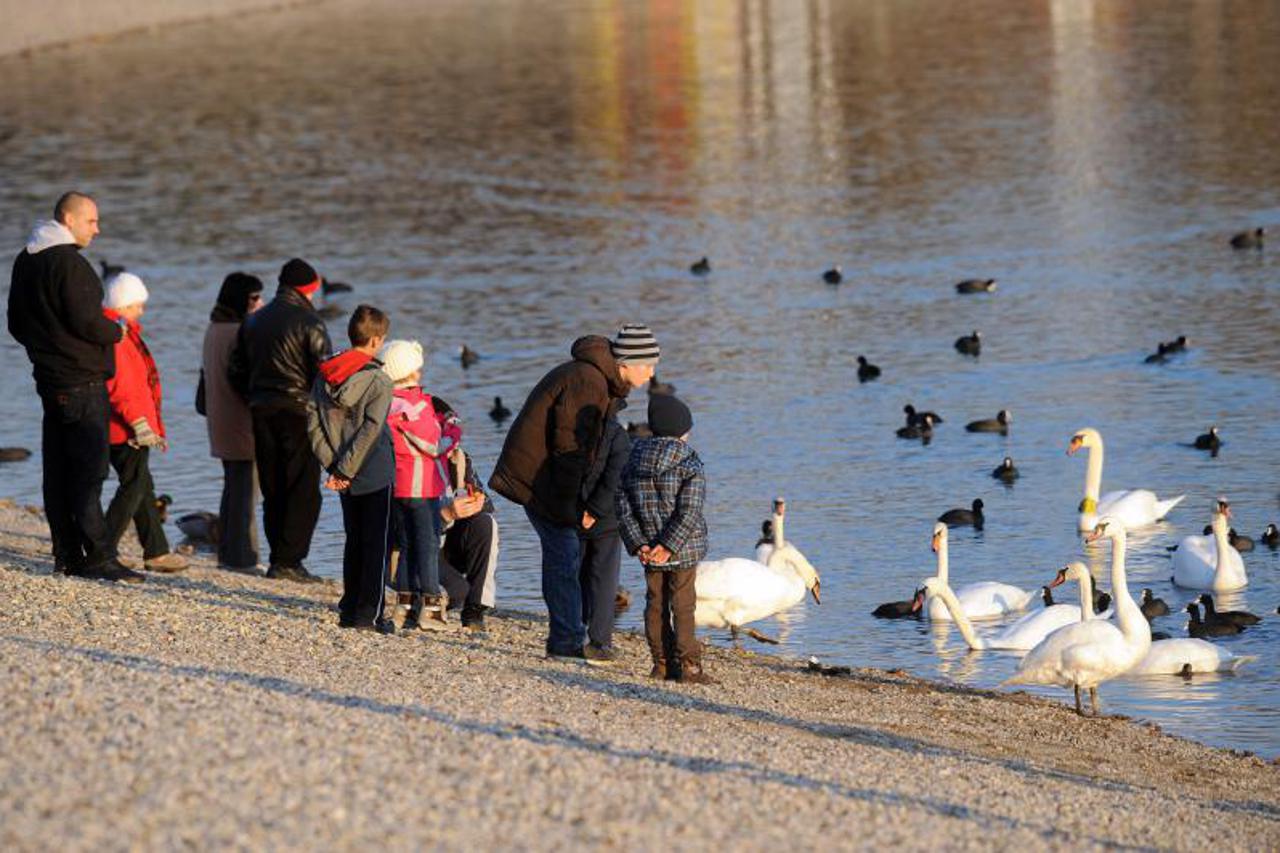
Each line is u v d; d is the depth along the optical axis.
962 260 94.25
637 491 28.16
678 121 149.75
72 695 20.72
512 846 16.67
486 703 24.28
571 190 120.88
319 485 37.38
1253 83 151.12
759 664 35.38
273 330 36.09
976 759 26.23
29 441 64.50
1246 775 28.50
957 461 58.56
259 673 24.86
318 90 172.75
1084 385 68.38
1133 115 139.12
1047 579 46.66
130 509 34.28
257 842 15.99
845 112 150.38
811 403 67.12
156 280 95.19
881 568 46.62
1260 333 74.81
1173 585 46.25
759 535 50.09
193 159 135.88
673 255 99.12
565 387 28.34
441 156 135.50
